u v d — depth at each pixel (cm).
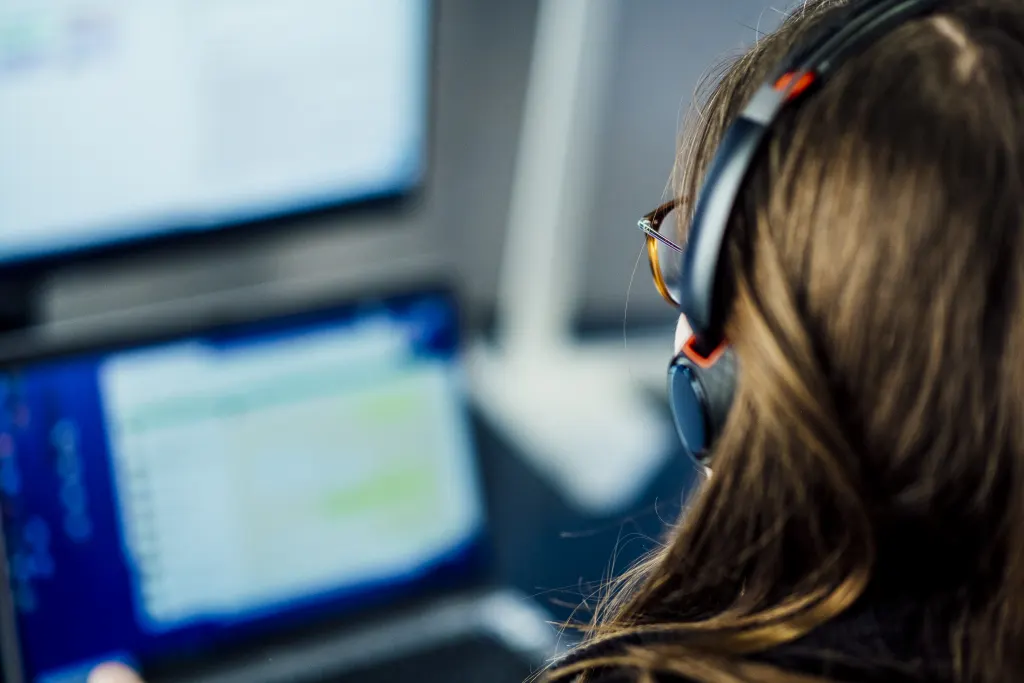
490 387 164
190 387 102
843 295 39
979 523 41
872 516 41
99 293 150
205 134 127
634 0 159
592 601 74
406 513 110
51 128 118
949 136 37
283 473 105
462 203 172
